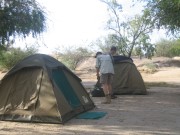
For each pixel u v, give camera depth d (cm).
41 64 1025
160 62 4144
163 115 1088
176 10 1575
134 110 1183
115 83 1639
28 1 1667
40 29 1728
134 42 2272
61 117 950
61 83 1066
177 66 4066
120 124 952
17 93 1013
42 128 903
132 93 1638
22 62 1051
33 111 977
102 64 1329
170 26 1723
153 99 1473
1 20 1605
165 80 2831
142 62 4031
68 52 4231
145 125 938
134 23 2261
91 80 2972
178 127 913
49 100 973
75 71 3828
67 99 1055
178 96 1588
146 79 3003
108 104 1320
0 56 2323
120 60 1669
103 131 867
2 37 1666
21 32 1680
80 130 880
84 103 1152
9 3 1611
